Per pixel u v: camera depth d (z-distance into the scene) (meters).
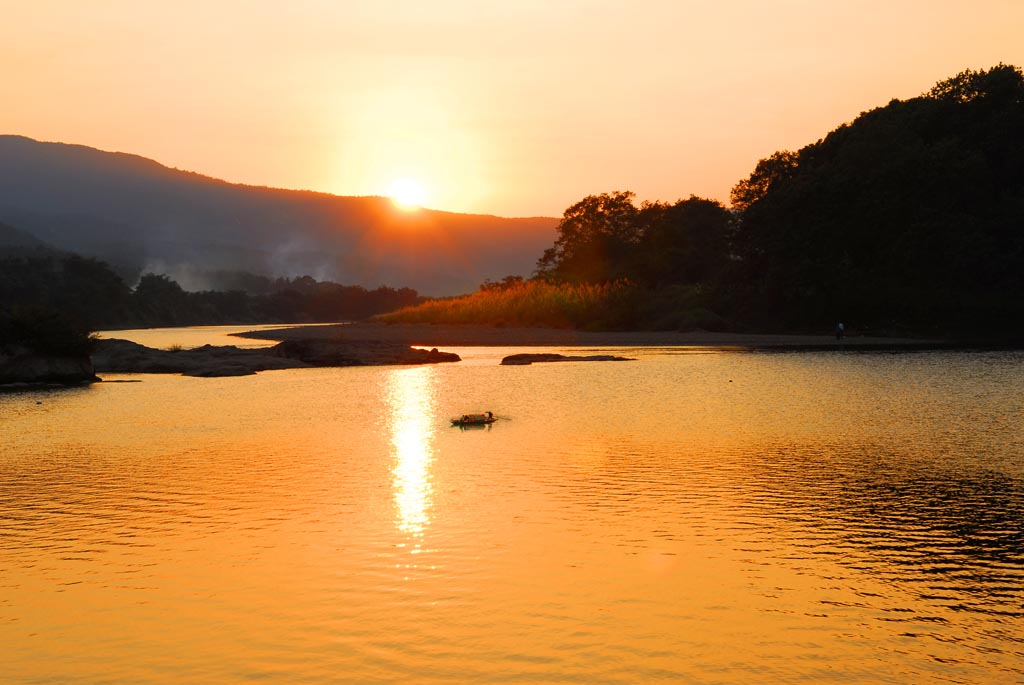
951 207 109.50
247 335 135.88
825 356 69.00
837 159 119.56
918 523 18.42
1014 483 22.08
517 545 16.97
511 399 41.38
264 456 26.78
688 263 146.75
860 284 105.62
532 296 136.25
